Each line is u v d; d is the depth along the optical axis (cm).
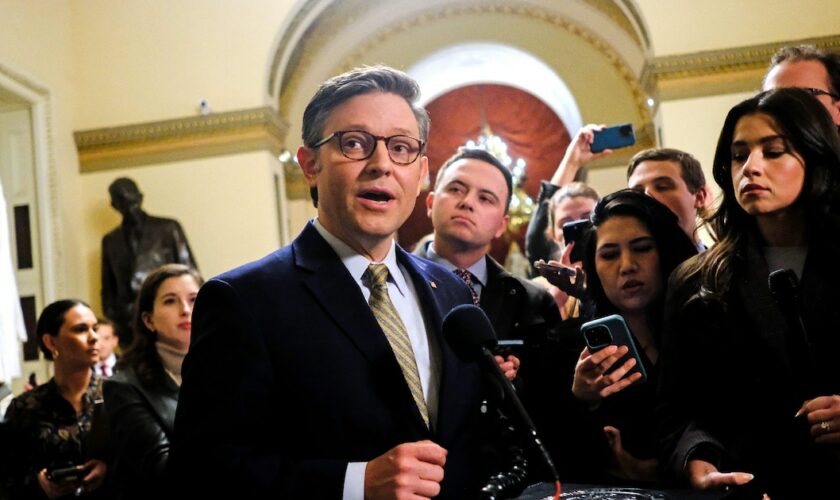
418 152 188
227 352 170
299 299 179
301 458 171
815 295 193
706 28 877
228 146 928
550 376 241
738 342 200
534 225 390
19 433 366
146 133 930
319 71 1140
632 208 242
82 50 954
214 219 921
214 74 939
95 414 332
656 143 948
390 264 196
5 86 837
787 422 191
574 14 1135
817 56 265
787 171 198
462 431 183
